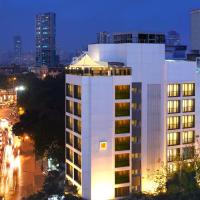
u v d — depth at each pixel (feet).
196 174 271.08
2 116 652.07
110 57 303.27
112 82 279.08
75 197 266.98
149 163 300.61
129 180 289.12
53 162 356.59
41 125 377.30
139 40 321.93
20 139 495.82
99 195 280.72
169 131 306.55
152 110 300.40
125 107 284.20
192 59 407.23
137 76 293.64
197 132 318.45
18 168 380.99
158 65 299.99
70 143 303.48
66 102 307.99
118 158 284.82
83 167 279.49
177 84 309.01
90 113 275.59
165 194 268.41
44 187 285.23
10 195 303.68
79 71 284.41
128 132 286.05
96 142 277.44
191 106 315.58
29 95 474.49
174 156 307.99
